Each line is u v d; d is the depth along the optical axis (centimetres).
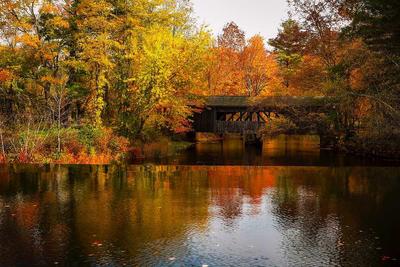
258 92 5688
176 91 2656
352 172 1648
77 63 2395
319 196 1159
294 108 3450
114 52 2716
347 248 735
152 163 2402
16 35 2373
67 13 2562
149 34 2739
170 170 1683
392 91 2377
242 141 4609
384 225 873
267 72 5650
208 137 4925
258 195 1168
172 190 1229
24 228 833
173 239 775
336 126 3297
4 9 2333
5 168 1658
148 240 768
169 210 982
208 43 2680
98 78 2562
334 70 2884
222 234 808
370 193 1201
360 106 2931
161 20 3130
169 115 3006
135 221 888
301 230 838
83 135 2309
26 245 738
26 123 2336
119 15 2741
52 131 2175
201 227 851
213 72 5069
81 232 810
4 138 2128
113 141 2447
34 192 1178
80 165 1781
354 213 969
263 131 3588
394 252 717
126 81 2556
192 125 3962
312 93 3781
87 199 1091
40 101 2580
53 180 1380
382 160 2673
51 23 2395
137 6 2733
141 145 2809
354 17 2277
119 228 837
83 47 2423
